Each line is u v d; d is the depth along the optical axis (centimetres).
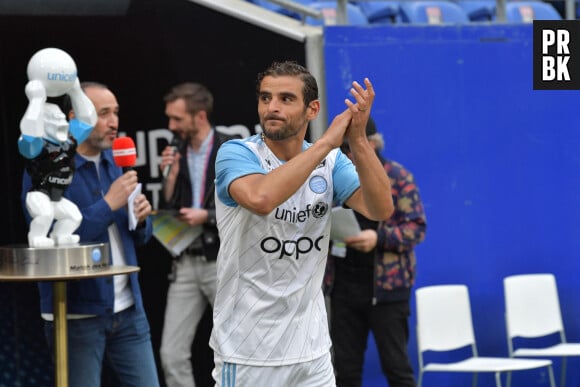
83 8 1933
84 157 1609
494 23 2194
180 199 1919
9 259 1417
